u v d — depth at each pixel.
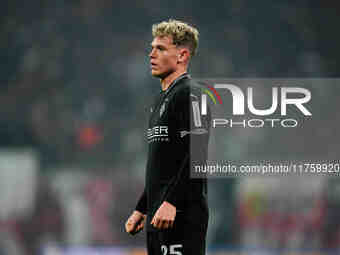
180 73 11.42
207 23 64.44
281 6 65.00
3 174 49.22
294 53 64.06
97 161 52.59
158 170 11.02
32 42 60.88
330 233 43.50
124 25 62.72
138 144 53.75
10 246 46.03
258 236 44.44
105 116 56.31
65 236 46.75
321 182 43.59
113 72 59.94
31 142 54.06
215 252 44.72
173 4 64.38
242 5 65.06
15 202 47.41
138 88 59.12
